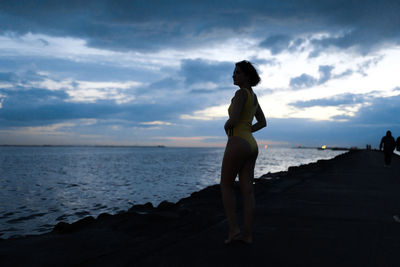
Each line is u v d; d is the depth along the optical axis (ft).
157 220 12.09
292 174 33.42
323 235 10.37
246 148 8.89
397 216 12.94
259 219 12.81
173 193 40.09
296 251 8.70
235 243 9.36
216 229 10.96
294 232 10.75
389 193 20.08
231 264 7.66
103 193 40.11
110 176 66.08
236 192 19.10
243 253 8.47
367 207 15.40
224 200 9.30
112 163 127.24
